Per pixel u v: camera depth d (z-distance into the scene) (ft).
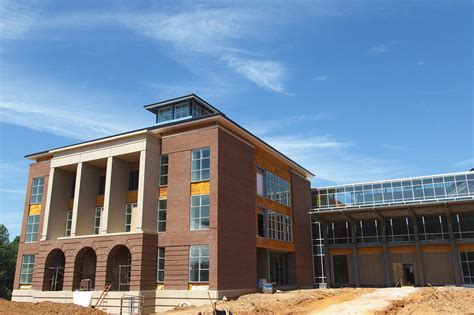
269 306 94.99
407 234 172.96
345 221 185.26
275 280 157.48
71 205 153.89
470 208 156.76
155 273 122.42
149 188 128.36
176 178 128.77
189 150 129.08
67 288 130.21
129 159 140.56
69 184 157.17
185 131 132.77
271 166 163.02
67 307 90.17
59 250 140.26
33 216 156.87
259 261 149.69
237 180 132.36
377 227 180.04
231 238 123.13
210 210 119.55
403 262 169.78
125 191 140.56
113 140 137.08
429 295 106.93
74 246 133.28
